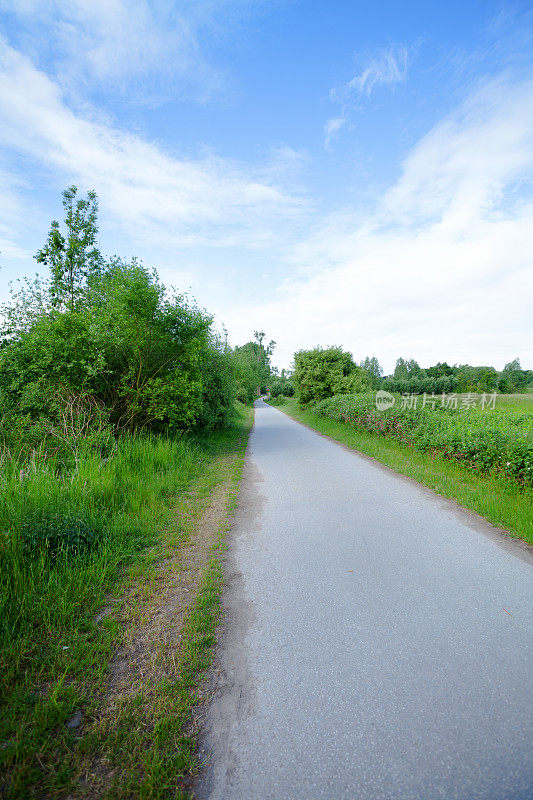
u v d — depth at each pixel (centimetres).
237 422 2083
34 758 199
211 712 225
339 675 248
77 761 198
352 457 1026
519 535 460
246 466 933
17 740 206
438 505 588
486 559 404
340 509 579
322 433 1636
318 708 224
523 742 198
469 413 1048
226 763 195
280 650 275
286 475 818
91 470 590
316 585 362
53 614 309
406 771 187
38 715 219
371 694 232
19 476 512
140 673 256
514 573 373
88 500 511
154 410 998
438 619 303
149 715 223
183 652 274
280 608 327
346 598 338
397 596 338
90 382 914
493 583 355
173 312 1006
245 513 574
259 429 1881
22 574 340
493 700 224
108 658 269
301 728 212
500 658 258
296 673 252
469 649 267
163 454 830
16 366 821
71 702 231
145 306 959
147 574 385
